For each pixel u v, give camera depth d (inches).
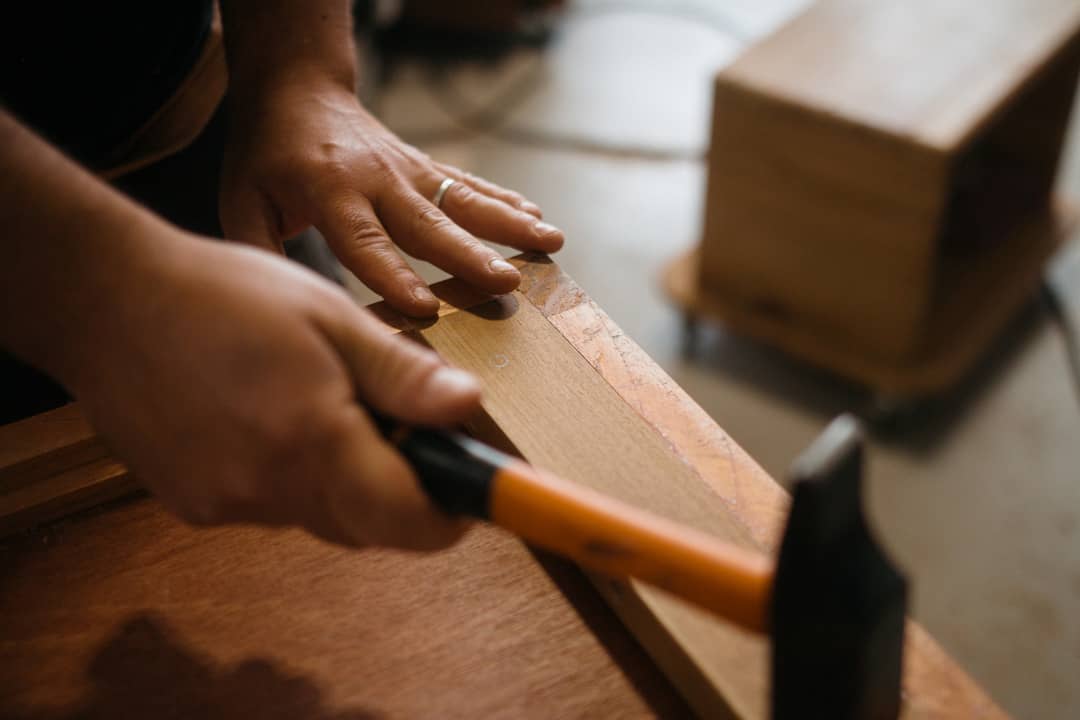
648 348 76.8
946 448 69.2
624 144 93.6
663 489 21.8
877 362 68.6
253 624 21.1
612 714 19.7
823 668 15.6
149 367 17.4
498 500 16.9
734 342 77.1
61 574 22.1
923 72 63.2
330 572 22.0
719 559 15.6
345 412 17.2
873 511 65.8
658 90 99.5
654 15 109.3
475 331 26.0
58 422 23.4
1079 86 72.5
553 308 26.7
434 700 19.8
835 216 64.4
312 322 17.8
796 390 73.4
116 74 30.4
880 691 16.9
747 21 108.3
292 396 17.0
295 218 29.6
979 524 64.9
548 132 94.7
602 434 23.0
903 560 63.2
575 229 85.7
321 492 17.6
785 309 71.7
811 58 65.0
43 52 29.2
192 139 33.2
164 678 20.2
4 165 17.1
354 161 28.9
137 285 17.3
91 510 23.5
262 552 22.4
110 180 32.1
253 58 31.4
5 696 20.1
